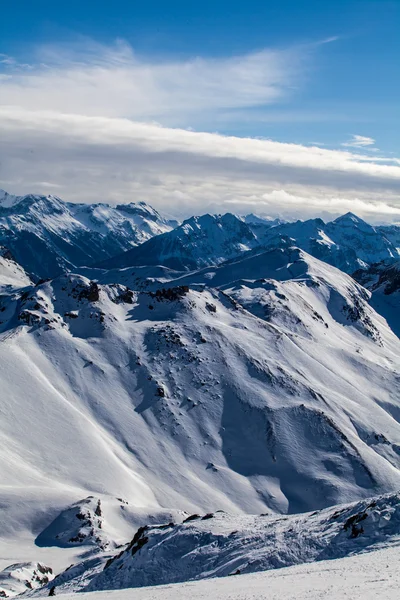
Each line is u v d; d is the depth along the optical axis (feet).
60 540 345.51
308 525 190.60
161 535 214.07
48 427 497.46
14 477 417.69
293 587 122.11
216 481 500.74
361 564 138.00
